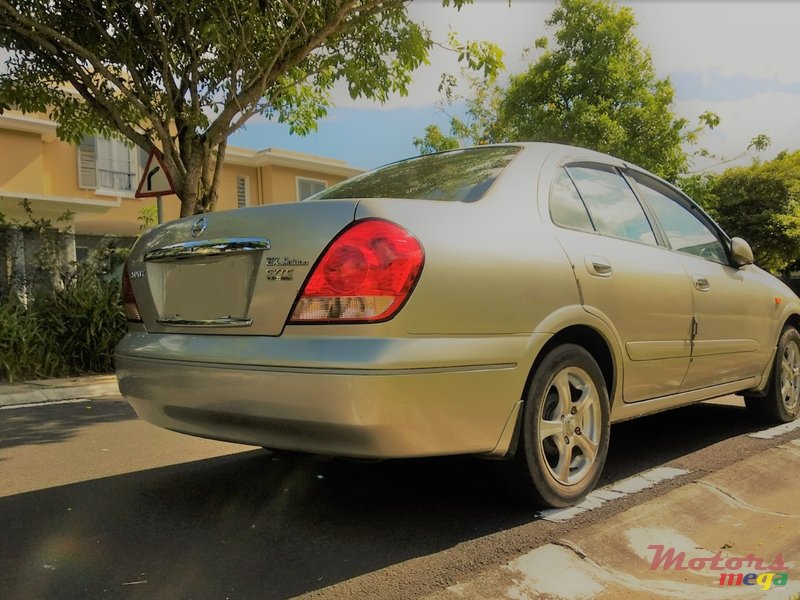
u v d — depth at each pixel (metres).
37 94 8.27
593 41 15.71
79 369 8.38
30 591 2.40
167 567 2.60
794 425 5.07
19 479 3.83
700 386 4.18
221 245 2.86
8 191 14.34
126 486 3.67
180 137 8.00
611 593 2.43
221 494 3.49
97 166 18.77
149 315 3.20
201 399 2.81
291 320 2.62
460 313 2.66
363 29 8.22
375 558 2.67
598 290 3.27
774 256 23.97
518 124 16.27
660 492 3.40
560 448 3.15
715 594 2.43
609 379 3.46
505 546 2.74
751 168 23.98
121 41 7.68
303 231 2.68
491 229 2.92
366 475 3.78
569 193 3.53
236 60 7.66
